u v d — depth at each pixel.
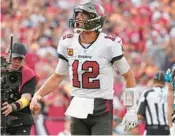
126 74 17.97
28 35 48.25
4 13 50.75
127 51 46.53
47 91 18.69
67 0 52.06
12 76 20.12
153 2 52.06
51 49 46.12
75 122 17.88
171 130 22.80
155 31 48.88
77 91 17.86
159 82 29.84
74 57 17.78
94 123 17.75
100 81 17.64
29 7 51.19
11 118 20.83
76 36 17.92
